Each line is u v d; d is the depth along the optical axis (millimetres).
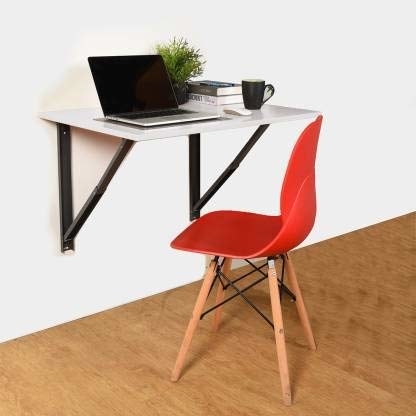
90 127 1926
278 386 2006
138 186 2539
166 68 2234
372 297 2650
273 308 1905
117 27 2316
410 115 3645
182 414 1862
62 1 2162
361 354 2191
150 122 1906
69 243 2365
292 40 2908
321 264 3002
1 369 2088
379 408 1891
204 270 2850
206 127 1922
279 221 2176
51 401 1920
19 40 2094
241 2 2672
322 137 3195
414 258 3090
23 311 2311
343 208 3424
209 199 2674
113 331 2359
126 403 1914
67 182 2293
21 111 2148
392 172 3646
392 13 3338
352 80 3246
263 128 2453
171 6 2451
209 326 2393
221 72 2682
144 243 2613
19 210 2221
